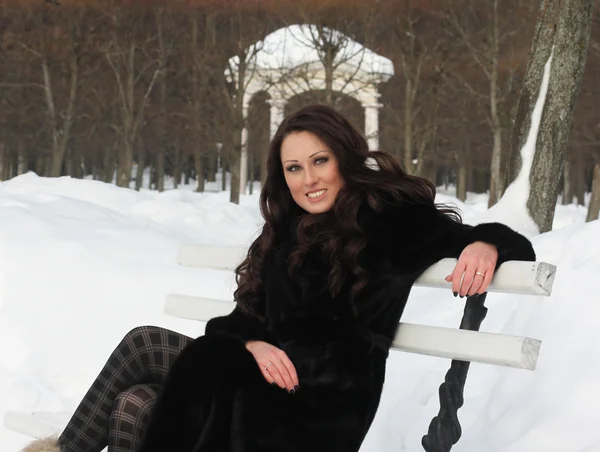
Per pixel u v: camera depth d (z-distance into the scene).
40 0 30.12
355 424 2.21
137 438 2.46
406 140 27.97
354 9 27.23
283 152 2.44
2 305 5.05
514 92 26.89
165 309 3.03
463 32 27.48
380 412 3.87
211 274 5.52
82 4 30.28
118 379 2.62
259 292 2.49
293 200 2.54
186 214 8.73
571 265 3.99
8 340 4.83
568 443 2.81
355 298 2.26
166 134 40.22
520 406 3.16
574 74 7.23
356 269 2.25
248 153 32.97
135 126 30.58
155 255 5.64
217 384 2.25
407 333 2.33
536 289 2.04
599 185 17.36
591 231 4.16
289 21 27.55
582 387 3.02
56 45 30.36
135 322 5.00
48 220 5.89
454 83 30.12
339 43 25.50
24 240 5.51
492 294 4.41
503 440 3.05
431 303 4.88
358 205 2.32
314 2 25.70
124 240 5.74
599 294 3.53
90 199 8.62
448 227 2.29
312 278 2.33
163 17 31.16
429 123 29.48
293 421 2.19
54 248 5.43
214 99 31.69
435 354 2.27
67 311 5.00
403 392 3.96
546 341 3.39
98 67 31.42
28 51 30.80
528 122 7.37
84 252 5.46
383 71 28.08
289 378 2.20
